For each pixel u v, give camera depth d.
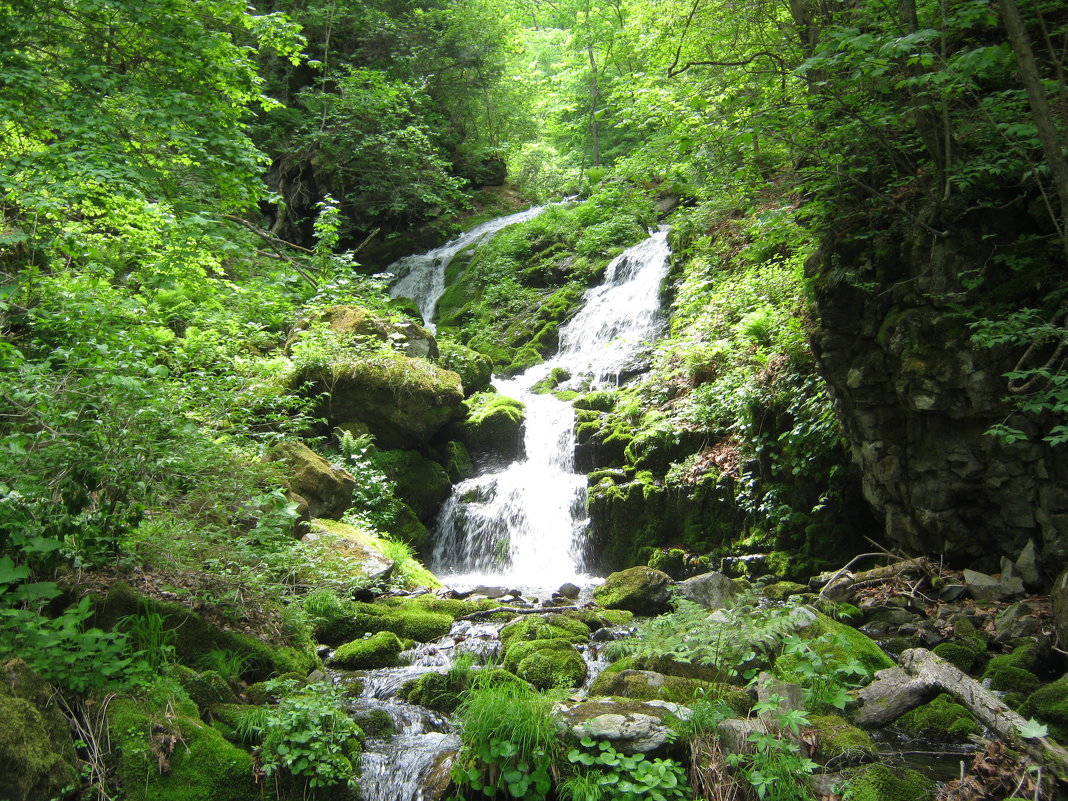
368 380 12.77
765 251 14.16
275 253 10.61
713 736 5.04
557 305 18.86
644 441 12.19
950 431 7.95
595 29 26.59
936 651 6.88
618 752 4.93
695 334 14.05
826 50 6.83
